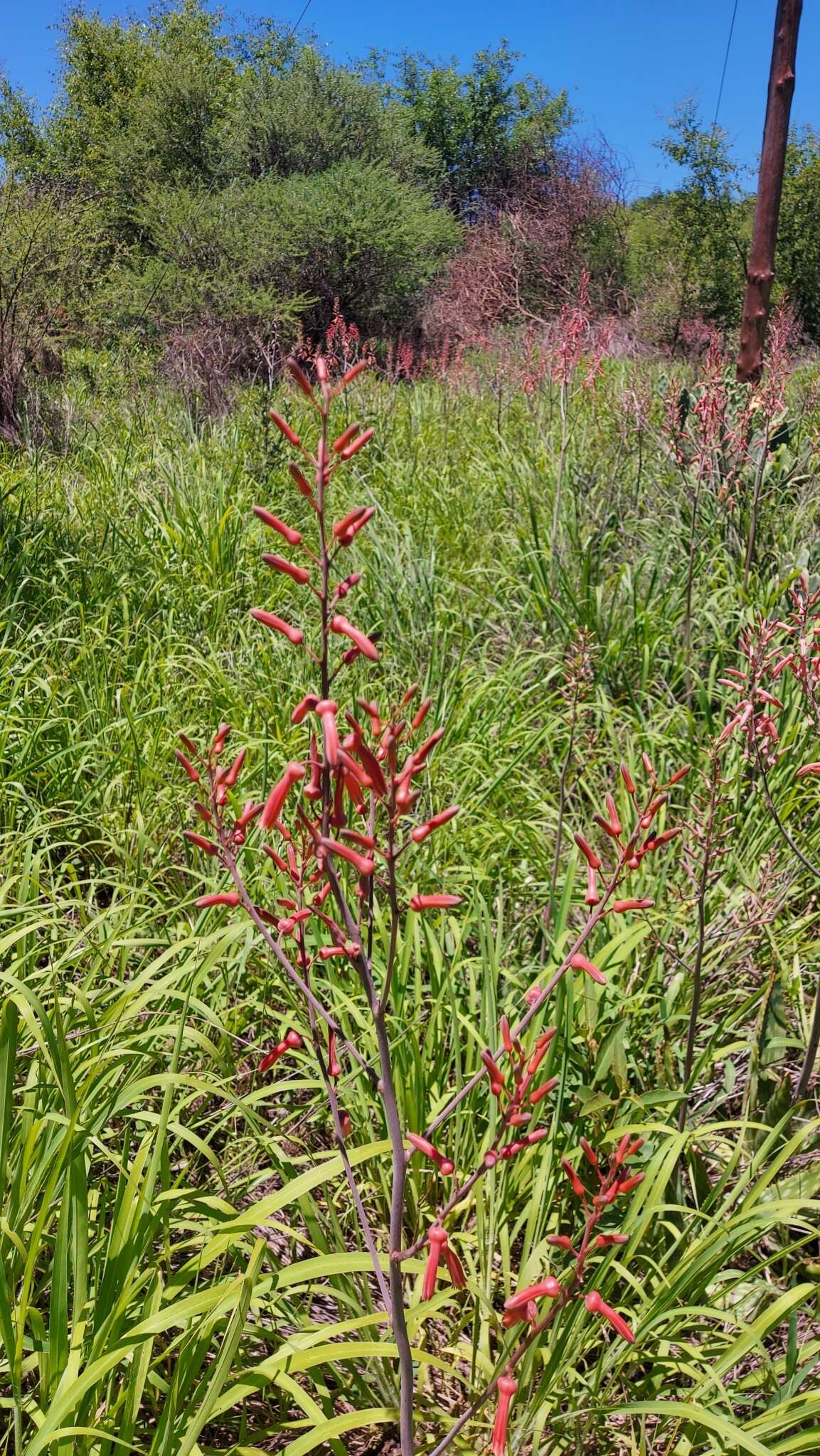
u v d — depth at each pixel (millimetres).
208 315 15203
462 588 5570
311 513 6859
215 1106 2639
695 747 3871
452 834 3426
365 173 23656
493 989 2477
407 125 30875
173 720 4141
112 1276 1721
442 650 4621
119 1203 1797
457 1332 2061
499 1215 2150
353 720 1214
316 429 8469
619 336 16078
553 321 17469
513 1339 1856
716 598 5094
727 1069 2604
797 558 5113
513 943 3180
